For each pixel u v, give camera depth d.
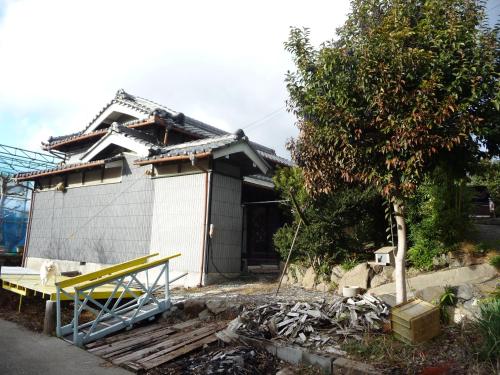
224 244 11.54
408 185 5.05
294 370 4.71
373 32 5.23
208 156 10.76
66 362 5.40
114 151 14.73
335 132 5.39
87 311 8.09
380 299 6.17
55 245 15.85
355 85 5.32
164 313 7.67
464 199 8.51
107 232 13.80
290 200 10.05
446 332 5.13
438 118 4.63
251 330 5.73
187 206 11.65
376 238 10.03
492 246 8.08
